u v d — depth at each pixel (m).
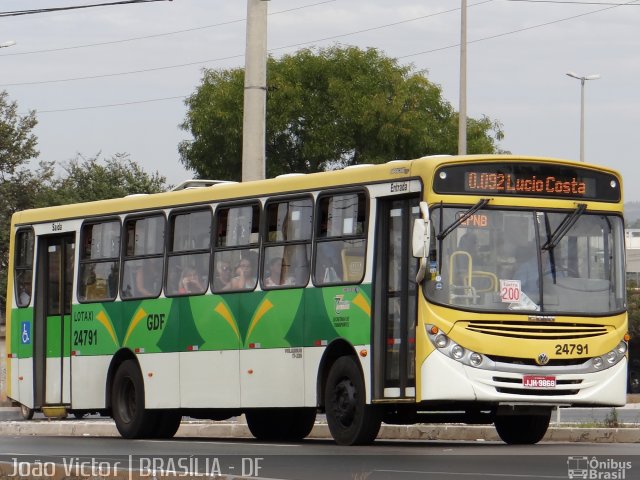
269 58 97.44
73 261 43.22
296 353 35.09
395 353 32.59
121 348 41.03
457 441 38.44
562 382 32.06
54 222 43.91
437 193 31.78
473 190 32.16
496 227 32.19
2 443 38.34
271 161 95.94
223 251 37.81
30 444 37.56
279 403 35.62
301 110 95.06
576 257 32.78
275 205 36.28
